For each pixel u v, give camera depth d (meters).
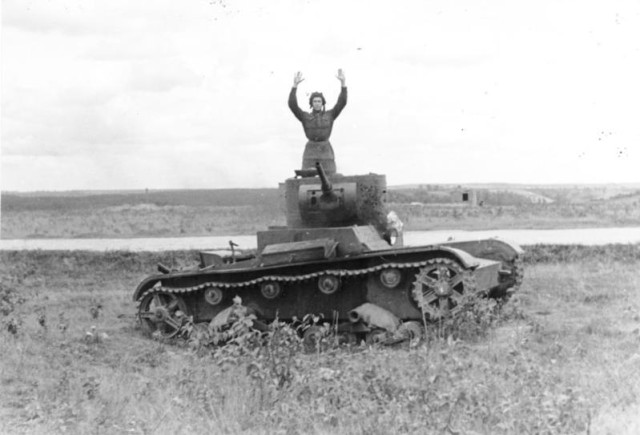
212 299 17.33
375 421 9.64
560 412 9.52
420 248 15.90
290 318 17.25
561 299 20.38
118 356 14.97
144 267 27.91
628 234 37.97
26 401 11.41
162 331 17.64
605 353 13.28
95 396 11.32
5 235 44.19
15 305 19.55
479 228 44.19
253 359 11.80
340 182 18.03
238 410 10.41
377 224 18.16
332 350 13.99
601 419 9.55
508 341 14.85
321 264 16.72
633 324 16.47
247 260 17.59
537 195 80.31
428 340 15.27
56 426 10.09
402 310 16.42
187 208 65.81
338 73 18.41
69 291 23.66
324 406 10.08
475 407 9.88
